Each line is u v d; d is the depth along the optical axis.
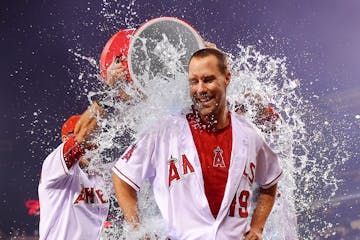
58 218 5.29
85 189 5.37
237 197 4.14
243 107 4.86
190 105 4.45
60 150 5.15
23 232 16.55
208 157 4.12
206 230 4.04
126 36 4.85
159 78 4.60
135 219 4.15
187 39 4.77
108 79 4.69
